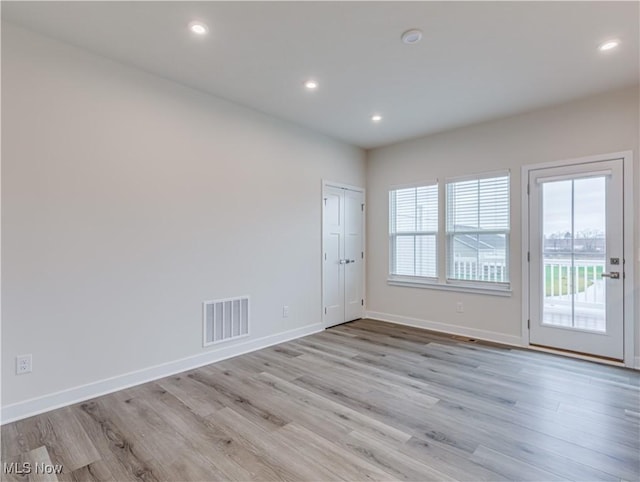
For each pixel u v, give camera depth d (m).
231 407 2.42
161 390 2.70
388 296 5.06
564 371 3.07
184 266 3.14
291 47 2.55
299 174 4.25
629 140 3.19
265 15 2.18
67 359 2.47
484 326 4.11
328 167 4.65
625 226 3.21
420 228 4.71
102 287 2.65
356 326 4.76
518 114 3.82
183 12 2.14
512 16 2.18
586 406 2.42
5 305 2.23
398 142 4.90
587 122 3.40
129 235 2.79
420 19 2.22
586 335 3.42
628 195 3.20
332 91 3.28
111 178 2.70
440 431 2.11
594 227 3.38
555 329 3.60
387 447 1.95
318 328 4.50
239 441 2.01
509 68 2.84
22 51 2.30
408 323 4.82
